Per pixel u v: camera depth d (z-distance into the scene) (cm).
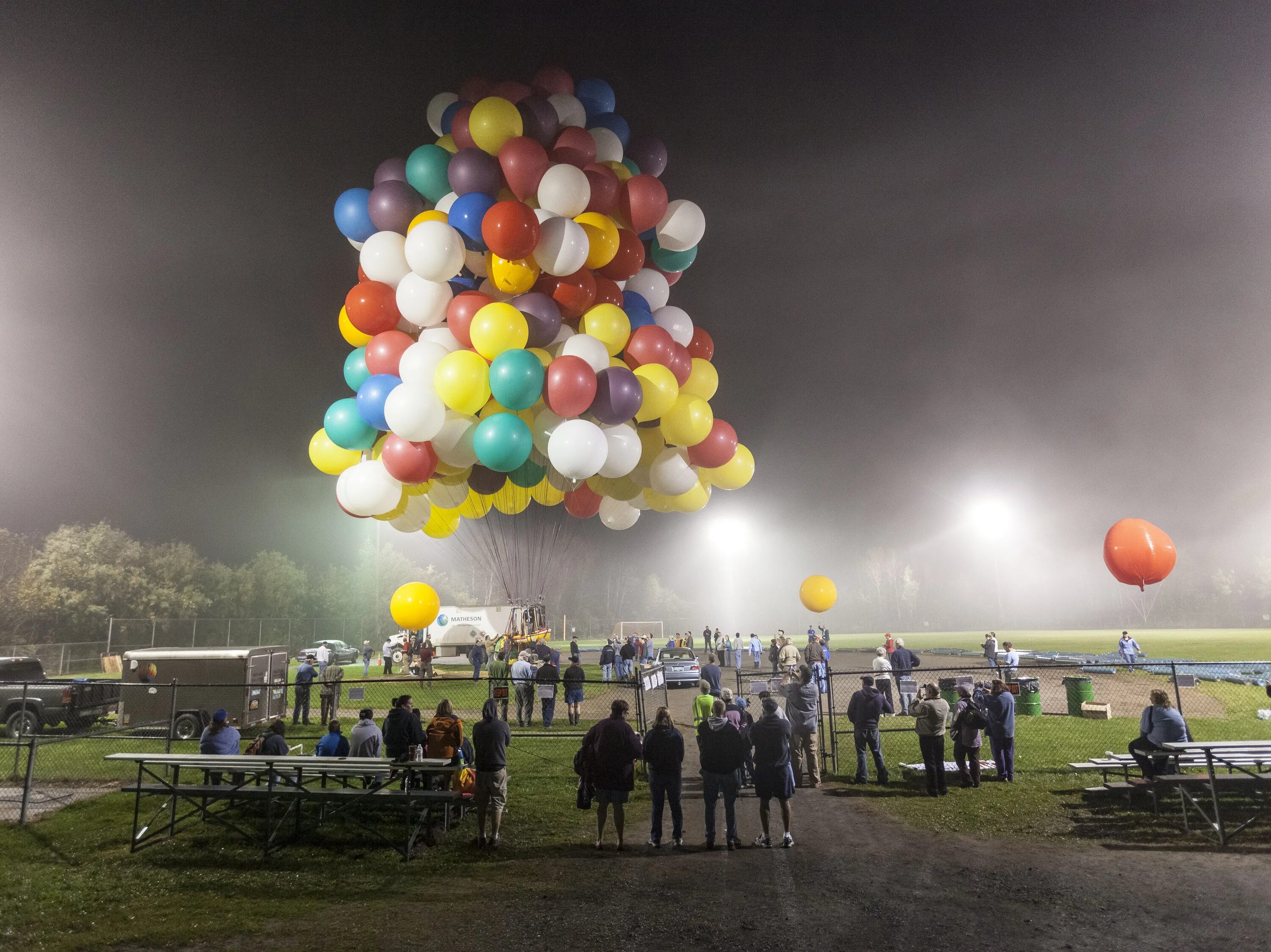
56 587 4444
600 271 1064
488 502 1295
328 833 877
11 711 1612
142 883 707
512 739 1507
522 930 578
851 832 852
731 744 814
